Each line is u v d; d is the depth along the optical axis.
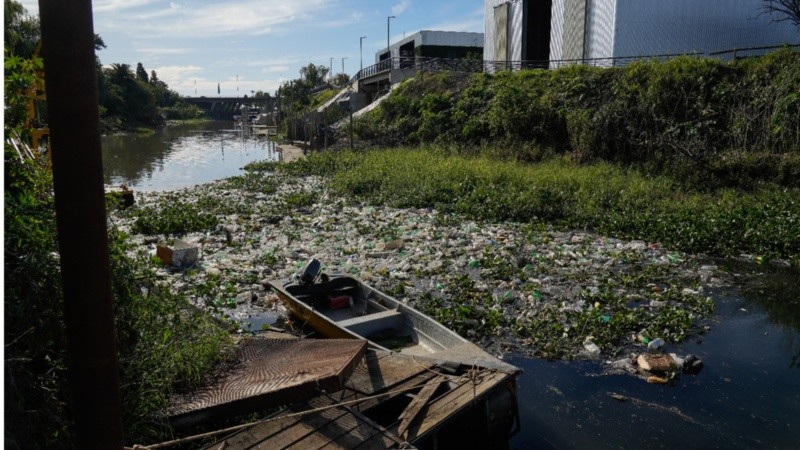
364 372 6.08
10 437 3.70
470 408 5.54
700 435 6.45
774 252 13.02
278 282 9.67
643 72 25.81
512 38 39.94
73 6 2.65
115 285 5.34
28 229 4.54
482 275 11.64
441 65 43.44
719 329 9.33
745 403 7.11
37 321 4.30
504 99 28.91
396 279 11.66
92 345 2.93
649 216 15.33
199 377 5.80
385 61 52.31
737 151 20.50
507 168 22.16
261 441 4.82
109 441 3.05
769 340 8.91
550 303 10.20
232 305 10.15
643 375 7.77
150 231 15.84
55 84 2.69
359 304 9.40
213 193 23.06
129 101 84.81
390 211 18.44
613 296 10.29
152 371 5.36
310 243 14.52
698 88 23.41
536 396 7.28
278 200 20.97
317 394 5.14
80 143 2.75
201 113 134.38
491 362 6.23
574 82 28.55
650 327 9.02
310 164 30.08
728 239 13.70
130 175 33.22
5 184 4.84
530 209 16.88
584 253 13.12
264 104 114.75
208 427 5.46
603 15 31.98
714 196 18.08
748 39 35.50
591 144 24.17
